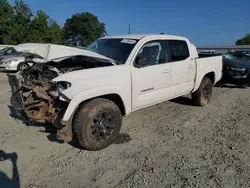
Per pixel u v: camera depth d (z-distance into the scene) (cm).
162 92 476
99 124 364
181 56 527
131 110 419
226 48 4941
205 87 620
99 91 355
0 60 1318
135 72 410
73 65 405
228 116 557
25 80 386
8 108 587
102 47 474
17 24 3931
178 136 434
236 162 343
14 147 380
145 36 464
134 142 407
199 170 321
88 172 315
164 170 321
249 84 952
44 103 350
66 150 373
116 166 331
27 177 302
